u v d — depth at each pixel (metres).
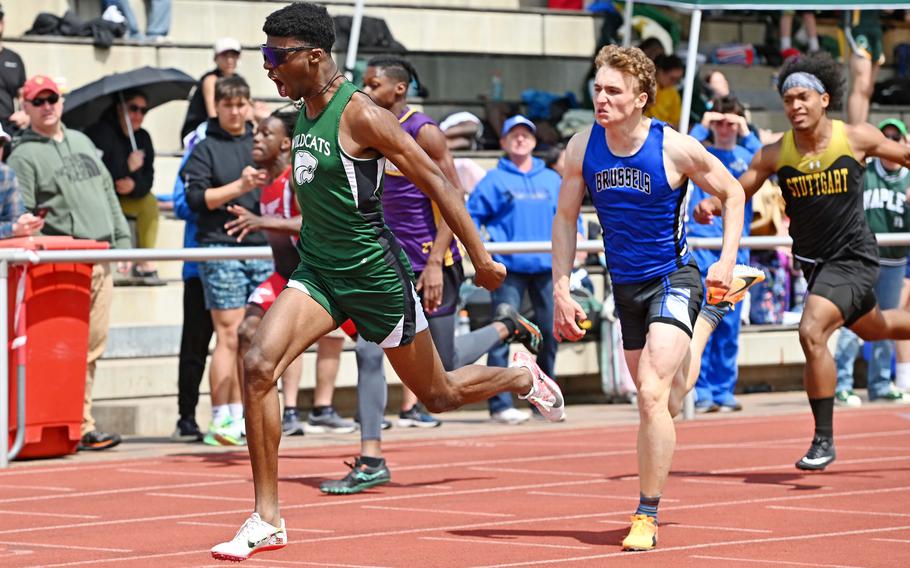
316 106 12.09
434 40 34.94
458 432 22.81
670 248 13.12
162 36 31.19
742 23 38.31
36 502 15.90
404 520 14.33
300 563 12.09
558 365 27.69
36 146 21.16
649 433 12.65
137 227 26.67
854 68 34.25
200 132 21.97
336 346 23.34
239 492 16.52
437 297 16.86
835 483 16.56
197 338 22.38
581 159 13.30
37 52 29.34
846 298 16.92
